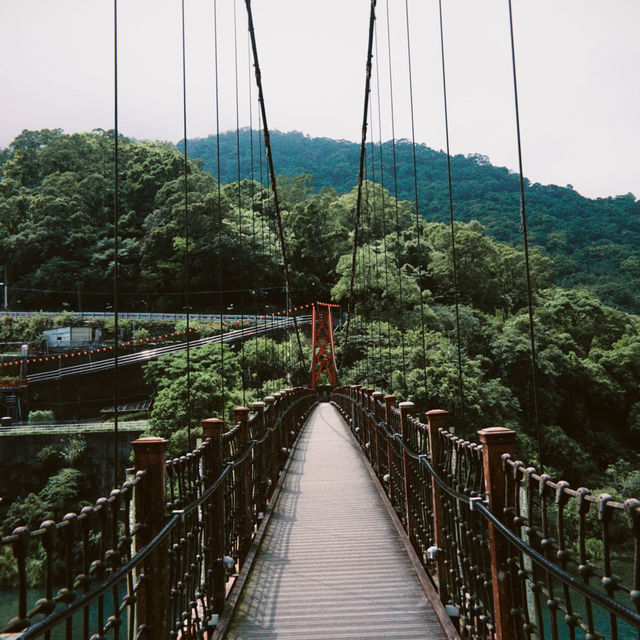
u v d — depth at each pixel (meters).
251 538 5.67
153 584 2.60
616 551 17.27
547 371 37.59
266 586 4.57
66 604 1.72
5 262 62.22
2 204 66.00
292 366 43.75
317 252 68.31
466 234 56.88
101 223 66.31
